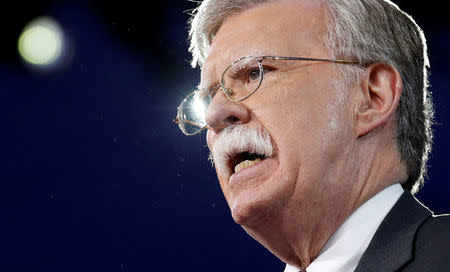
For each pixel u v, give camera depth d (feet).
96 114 28.32
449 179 24.06
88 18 28.66
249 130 10.18
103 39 28.50
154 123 27.63
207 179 27.02
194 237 26.55
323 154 9.96
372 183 10.16
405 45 10.92
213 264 26.16
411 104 10.70
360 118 10.25
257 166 10.09
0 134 29.66
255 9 11.14
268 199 9.96
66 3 28.71
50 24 28.73
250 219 10.19
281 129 10.03
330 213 10.12
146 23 27.61
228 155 10.40
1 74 29.48
